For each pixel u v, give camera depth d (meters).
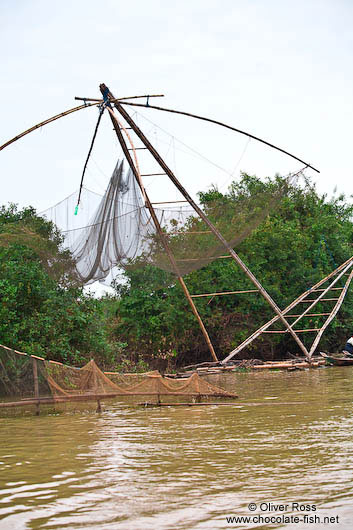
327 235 32.50
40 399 12.66
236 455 8.03
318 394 14.70
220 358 27.98
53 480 7.01
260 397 14.50
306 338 29.05
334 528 5.20
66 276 15.24
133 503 6.03
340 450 8.06
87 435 10.02
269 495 6.14
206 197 29.31
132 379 13.62
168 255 15.08
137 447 8.83
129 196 14.69
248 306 27.86
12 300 17.16
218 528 5.29
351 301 31.06
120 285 25.86
